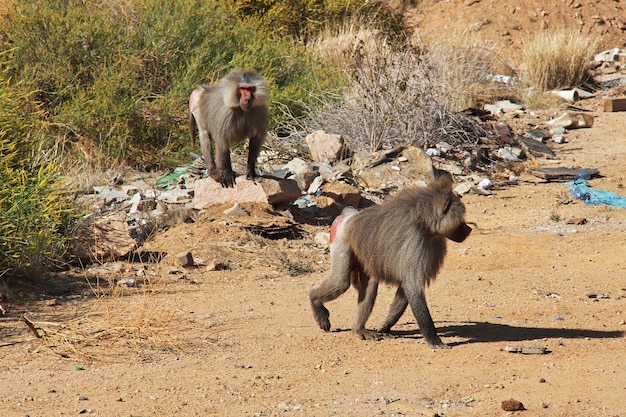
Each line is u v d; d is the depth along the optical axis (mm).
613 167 16875
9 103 11258
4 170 9820
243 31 20375
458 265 10805
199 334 7680
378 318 8359
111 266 10289
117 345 7297
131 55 17641
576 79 25516
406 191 7043
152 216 12344
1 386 6215
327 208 13328
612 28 31469
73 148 15617
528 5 31531
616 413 5566
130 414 5598
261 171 14711
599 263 10820
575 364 6707
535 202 14570
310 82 19703
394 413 5574
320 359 6910
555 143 19406
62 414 5590
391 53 18312
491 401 5867
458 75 21672
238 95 10938
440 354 7020
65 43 16844
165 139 16531
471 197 14938
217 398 5941
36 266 9414
